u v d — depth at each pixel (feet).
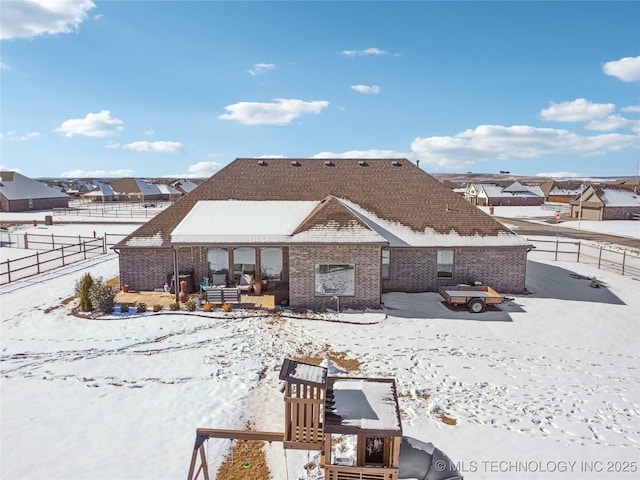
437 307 69.92
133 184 389.39
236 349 52.80
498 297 66.69
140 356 50.44
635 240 148.66
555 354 52.70
